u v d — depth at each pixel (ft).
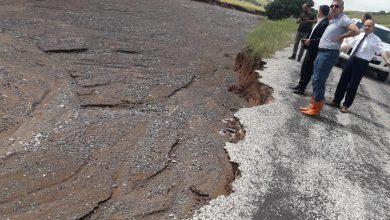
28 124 22.58
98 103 26.71
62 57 34.86
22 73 29.68
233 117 26.91
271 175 18.42
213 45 54.19
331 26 24.40
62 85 28.89
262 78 33.30
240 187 17.15
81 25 46.78
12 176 17.61
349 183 18.88
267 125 23.95
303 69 29.91
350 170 20.21
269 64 38.70
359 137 24.72
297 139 22.65
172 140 22.84
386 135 26.35
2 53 33.06
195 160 21.25
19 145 20.22
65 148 20.39
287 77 34.94
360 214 16.58
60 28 43.70
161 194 17.90
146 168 19.74
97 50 38.42
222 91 34.91
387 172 20.81
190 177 19.58
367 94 37.86
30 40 37.65
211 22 74.74
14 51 34.12
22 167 18.34
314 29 29.01
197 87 34.55
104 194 17.24
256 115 25.31
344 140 23.67
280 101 28.32
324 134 23.99
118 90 29.48
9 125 22.17
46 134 21.63
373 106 33.42
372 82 45.91
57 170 18.48
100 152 20.56
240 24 81.15
